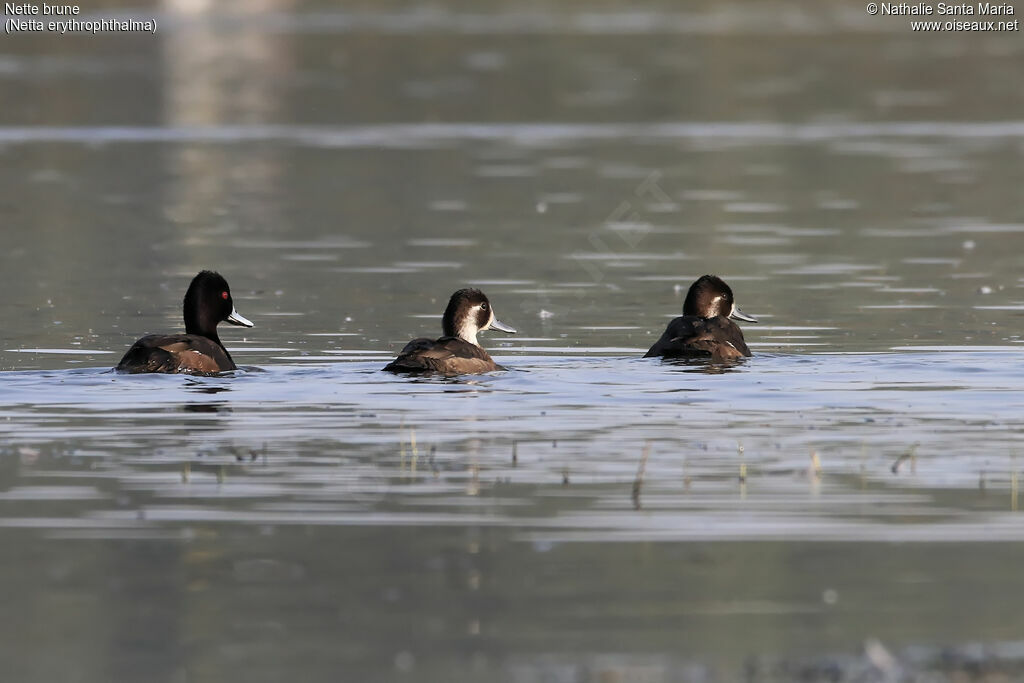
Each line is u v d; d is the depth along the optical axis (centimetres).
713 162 4541
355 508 1327
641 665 990
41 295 2575
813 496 1358
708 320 2038
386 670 987
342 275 2805
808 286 2684
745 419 1650
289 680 974
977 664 977
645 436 1576
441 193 3950
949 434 1579
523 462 1472
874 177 4219
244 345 2162
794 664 986
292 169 4388
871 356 2031
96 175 4238
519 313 2452
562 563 1186
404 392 1788
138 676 982
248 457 1489
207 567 1176
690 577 1155
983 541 1234
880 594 1118
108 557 1198
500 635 1043
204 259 2975
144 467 1453
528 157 4650
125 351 2103
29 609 1091
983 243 3164
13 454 1498
